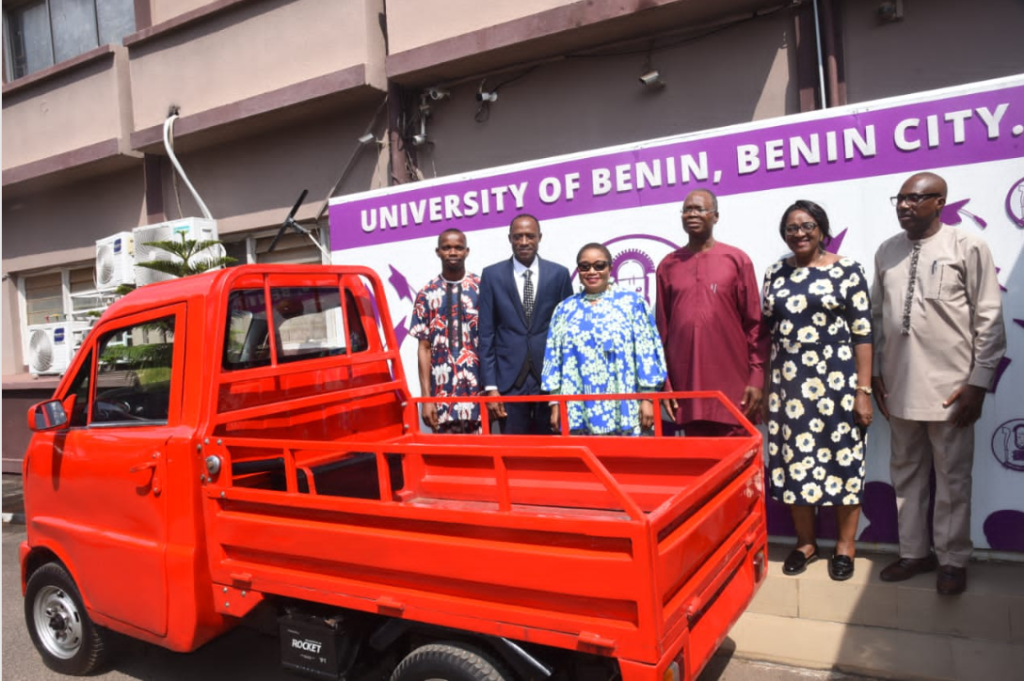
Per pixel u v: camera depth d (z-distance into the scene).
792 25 5.27
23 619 4.68
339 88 6.55
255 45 7.27
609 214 4.74
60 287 9.69
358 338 3.92
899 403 3.60
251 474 3.14
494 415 4.36
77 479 3.47
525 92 6.30
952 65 4.82
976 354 3.40
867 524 4.08
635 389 3.80
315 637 2.75
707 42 5.55
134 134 8.04
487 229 5.17
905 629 3.58
